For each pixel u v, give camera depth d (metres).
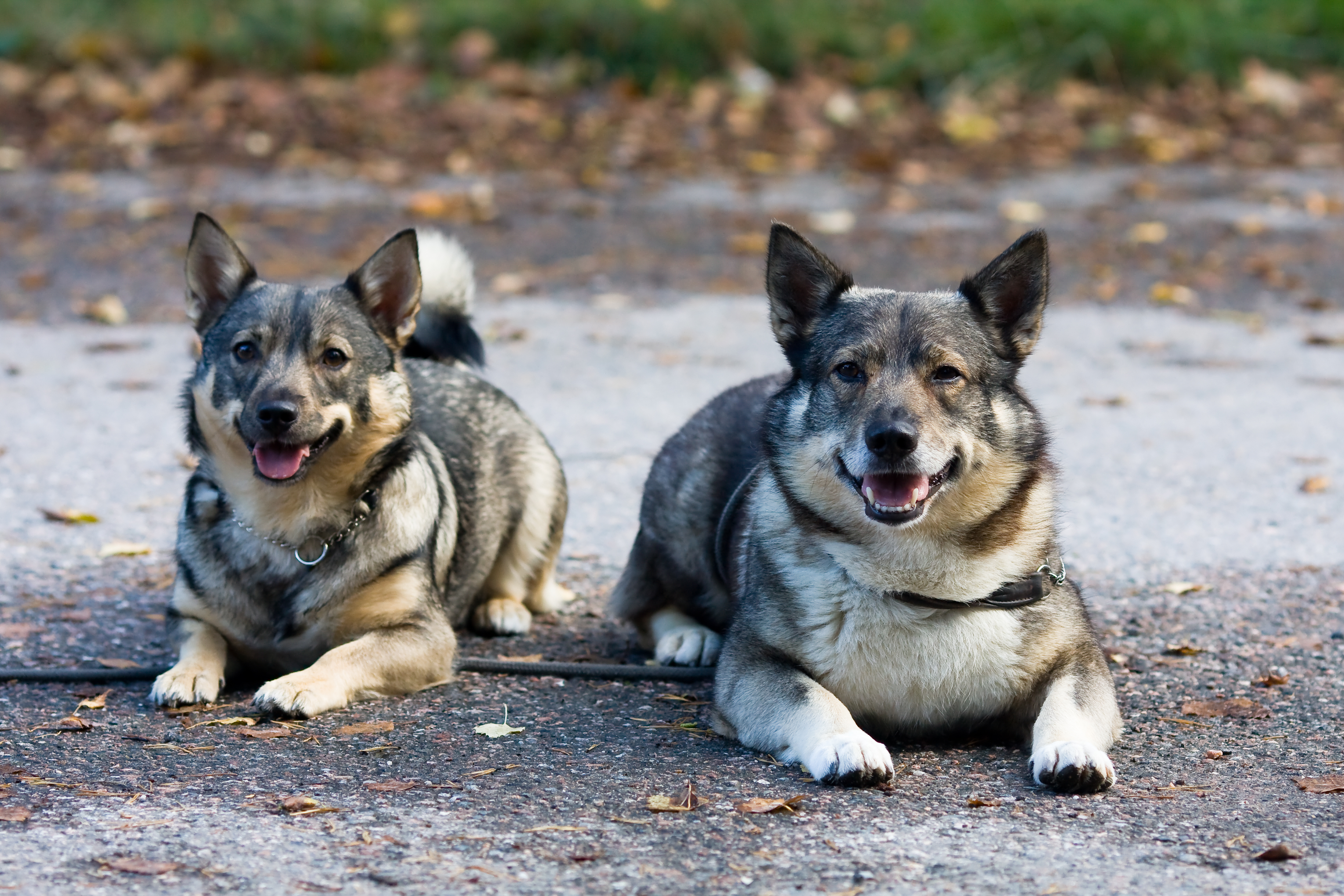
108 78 30.48
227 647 9.05
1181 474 13.62
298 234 22.95
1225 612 10.22
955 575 7.75
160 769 7.27
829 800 6.95
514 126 28.91
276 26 32.03
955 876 6.04
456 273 11.54
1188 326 19.31
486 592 10.76
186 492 9.34
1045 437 8.33
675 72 31.02
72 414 15.38
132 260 22.00
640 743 7.87
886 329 8.06
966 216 24.28
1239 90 31.47
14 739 7.70
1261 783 7.23
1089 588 10.83
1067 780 7.05
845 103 29.81
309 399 8.58
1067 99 30.44
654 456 12.97
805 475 8.02
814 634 7.87
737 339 18.52
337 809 6.73
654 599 10.15
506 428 10.88
